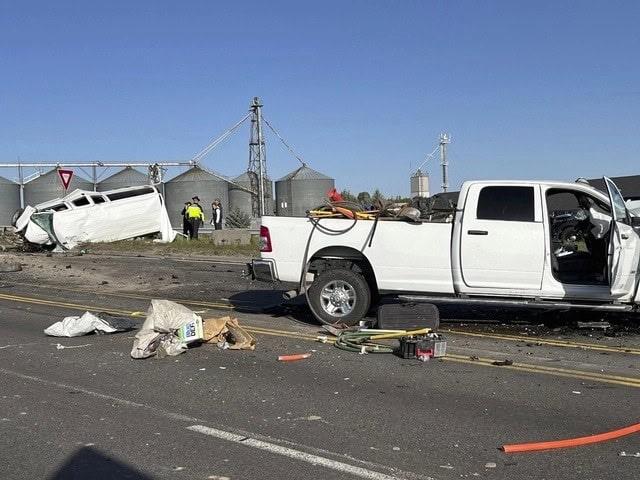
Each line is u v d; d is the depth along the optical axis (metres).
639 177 30.80
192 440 5.63
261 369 8.00
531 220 9.75
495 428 5.89
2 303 13.55
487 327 10.48
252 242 27.48
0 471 5.02
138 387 7.25
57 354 8.87
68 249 26.53
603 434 5.69
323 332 10.15
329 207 10.73
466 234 9.88
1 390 7.16
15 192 43.00
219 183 45.66
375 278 10.33
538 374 7.70
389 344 9.16
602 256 9.99
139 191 29.67
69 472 4.99
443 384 7.30
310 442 5.56
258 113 41.78
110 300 13.93
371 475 4.88
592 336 9.84
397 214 10.41
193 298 14.05
